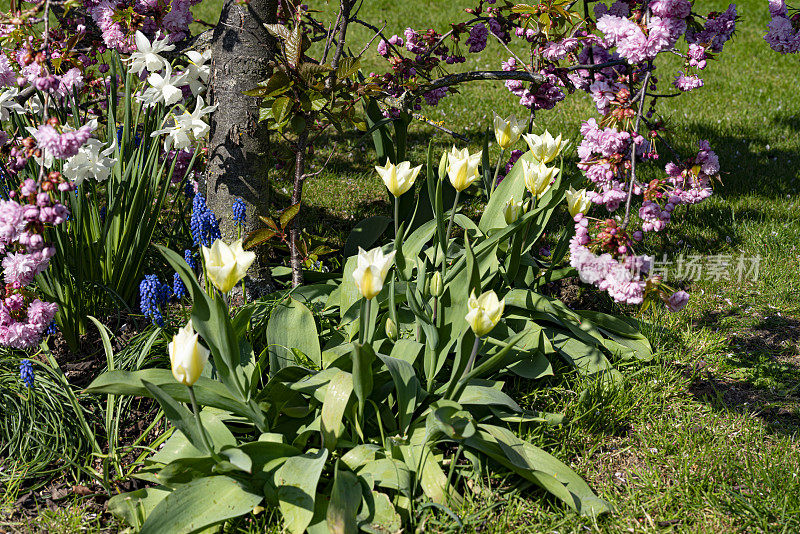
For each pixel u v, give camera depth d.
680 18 3.03
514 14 4.12
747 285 4.28
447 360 3.17
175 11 3.61
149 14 3.57
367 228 4.02
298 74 3.08
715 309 4.06
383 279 2.42
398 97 4.02
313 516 2.40
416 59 4.07
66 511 2.54
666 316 3.94
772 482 2.71
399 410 2.63
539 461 2.69
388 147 4.16
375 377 2.76
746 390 3.39
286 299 3.03
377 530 2.38
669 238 4.77
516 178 3.52
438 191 2.96
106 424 2.82
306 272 3.76
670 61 9.23
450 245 3.59
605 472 2.85
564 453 2.87
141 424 2.96
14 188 3.05
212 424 2.62
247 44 3.38
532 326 3.31
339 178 5.46
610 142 3.12
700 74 8.70
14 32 3.07
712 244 4.73
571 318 3.50
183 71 3.43
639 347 3.52
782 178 5.77
